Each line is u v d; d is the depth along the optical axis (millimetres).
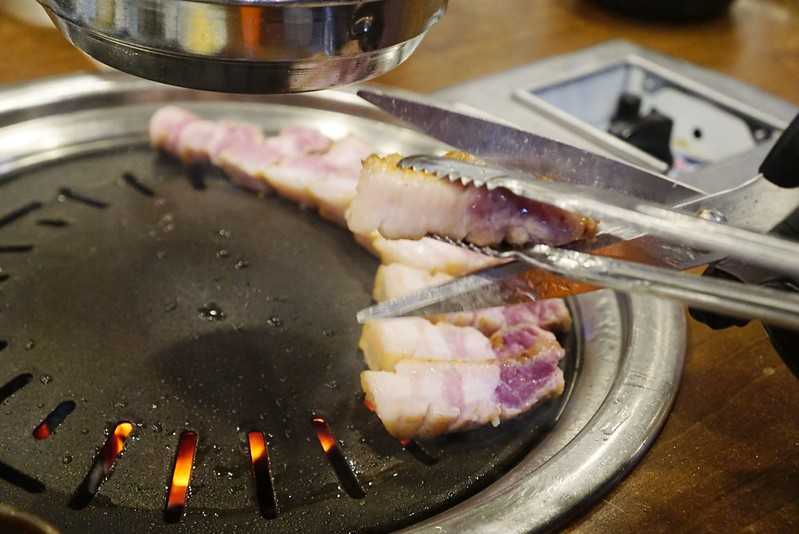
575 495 321
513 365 364
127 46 293
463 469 348
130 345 382
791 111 544
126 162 472
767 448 350
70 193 450
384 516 332
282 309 405
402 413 345
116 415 357
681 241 292
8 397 358
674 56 614
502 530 310
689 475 339
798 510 331
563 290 337
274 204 459
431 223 335
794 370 342
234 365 379
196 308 401
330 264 429
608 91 577
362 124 498
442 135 355
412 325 377
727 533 323
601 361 382
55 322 388
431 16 312
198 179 469
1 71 500
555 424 364
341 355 387
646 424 345
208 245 432
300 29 288
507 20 640
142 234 434
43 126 470
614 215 295
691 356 381
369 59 304
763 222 341
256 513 330
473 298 336
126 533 321
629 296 396
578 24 648
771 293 287
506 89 534
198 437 352
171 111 470
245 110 501
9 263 410
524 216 327
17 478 333
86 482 335
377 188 334
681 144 571
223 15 282
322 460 349
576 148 351
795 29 679
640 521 324
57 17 301
